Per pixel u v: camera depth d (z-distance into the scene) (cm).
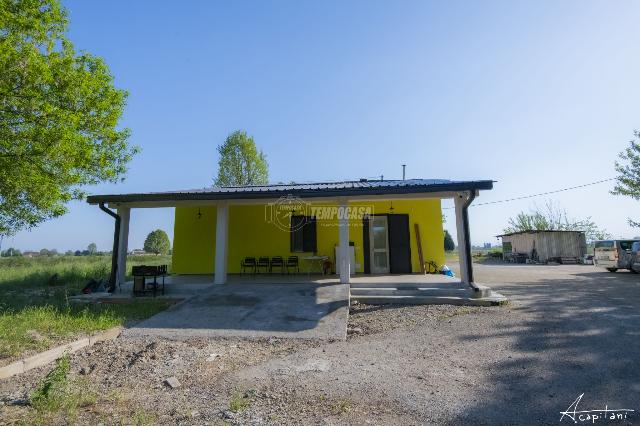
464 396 357
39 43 988
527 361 452
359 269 1283
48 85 927
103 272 1583
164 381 411
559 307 777
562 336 554
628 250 1673
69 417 313
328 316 709
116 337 621
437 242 1291
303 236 1318
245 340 599
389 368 446
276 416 319
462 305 811
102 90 1091
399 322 684
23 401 349
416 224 1301
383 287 921
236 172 3247
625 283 1259
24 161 881
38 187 915
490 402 343
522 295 967
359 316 746
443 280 981
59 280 1349
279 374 434
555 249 2792
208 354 520
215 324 674
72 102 988
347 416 318
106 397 365
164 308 821
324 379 413
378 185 1005
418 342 555
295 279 1103
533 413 320
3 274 1563
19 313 733
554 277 1516
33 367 458
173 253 1331
